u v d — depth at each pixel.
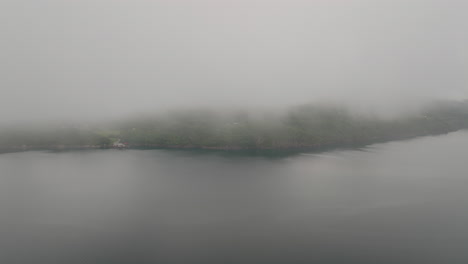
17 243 46.06
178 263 40.50
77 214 56.94
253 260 40.84
